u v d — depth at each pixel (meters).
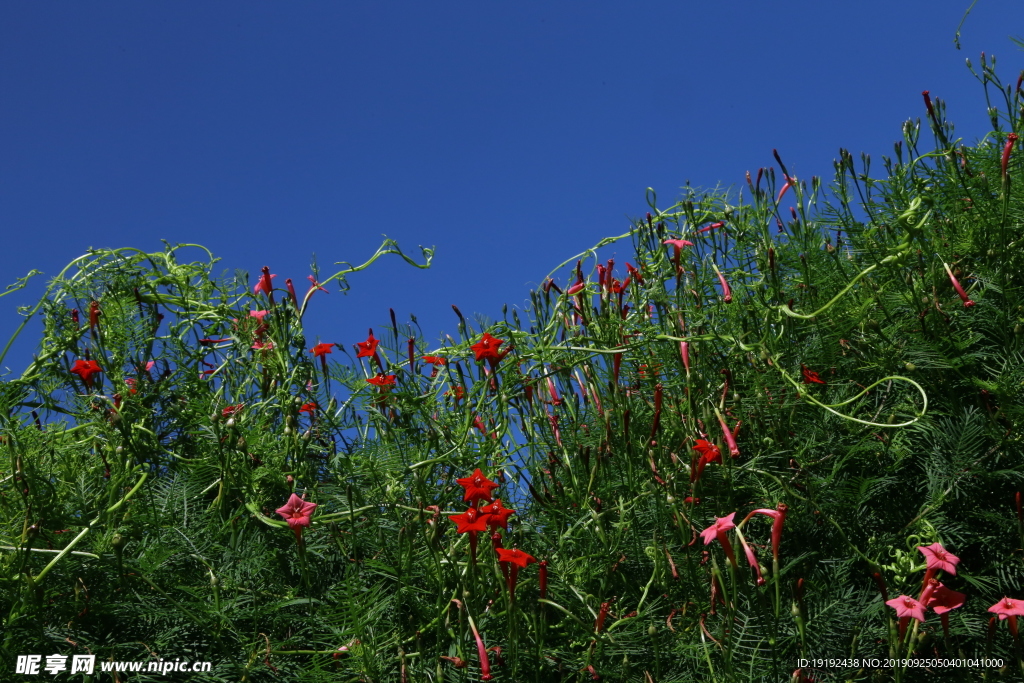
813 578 2.49
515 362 3.29
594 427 3.26
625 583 2.71
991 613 2.35
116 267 3.57
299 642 2.51
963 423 2.58
